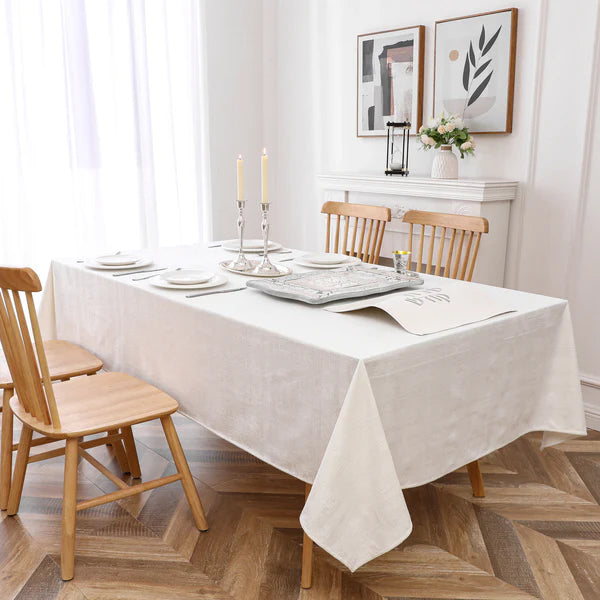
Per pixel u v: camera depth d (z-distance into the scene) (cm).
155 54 397
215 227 450
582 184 286
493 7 314
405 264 217
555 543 200
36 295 370
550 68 292
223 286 215
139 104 389
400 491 150
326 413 154
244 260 238
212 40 425
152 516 216
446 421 169
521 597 176
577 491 233
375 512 148
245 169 457
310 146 437
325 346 152
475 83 325
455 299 185
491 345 176
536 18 297
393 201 342
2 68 341
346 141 410
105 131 381
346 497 147
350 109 403
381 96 378
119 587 180
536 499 227
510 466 251
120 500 226
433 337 160
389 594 177
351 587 180
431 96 352
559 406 200
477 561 192
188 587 180
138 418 186
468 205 304
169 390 209
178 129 416
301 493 232
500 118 316
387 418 153
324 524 148
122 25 378
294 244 464
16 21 340
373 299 187
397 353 150
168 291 208
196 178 427
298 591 179
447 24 334
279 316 178
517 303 195
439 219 265
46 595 177
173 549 198
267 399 171
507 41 307
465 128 316
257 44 446
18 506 216
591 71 276
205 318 186
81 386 209
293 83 441
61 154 368
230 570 188
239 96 444
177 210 418
